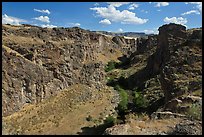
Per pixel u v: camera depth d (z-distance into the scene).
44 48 68.38
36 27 99.50
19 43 69.88
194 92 45.75
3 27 79.69
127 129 32.72
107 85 81.75
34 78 55.88
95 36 121.81
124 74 93.06
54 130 43.97
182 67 58.44
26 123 45.59
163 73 59.09
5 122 44.00
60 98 60.44
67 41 96.38
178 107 39.19
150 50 108.12
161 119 36.97
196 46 66.88
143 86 73.69
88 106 58.50
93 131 43.66
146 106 55.28
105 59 118.69
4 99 47.66
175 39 78.25
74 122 48.12
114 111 55.72
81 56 82.38
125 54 143.25
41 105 54.41
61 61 70.44
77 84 71.62
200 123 33.84
